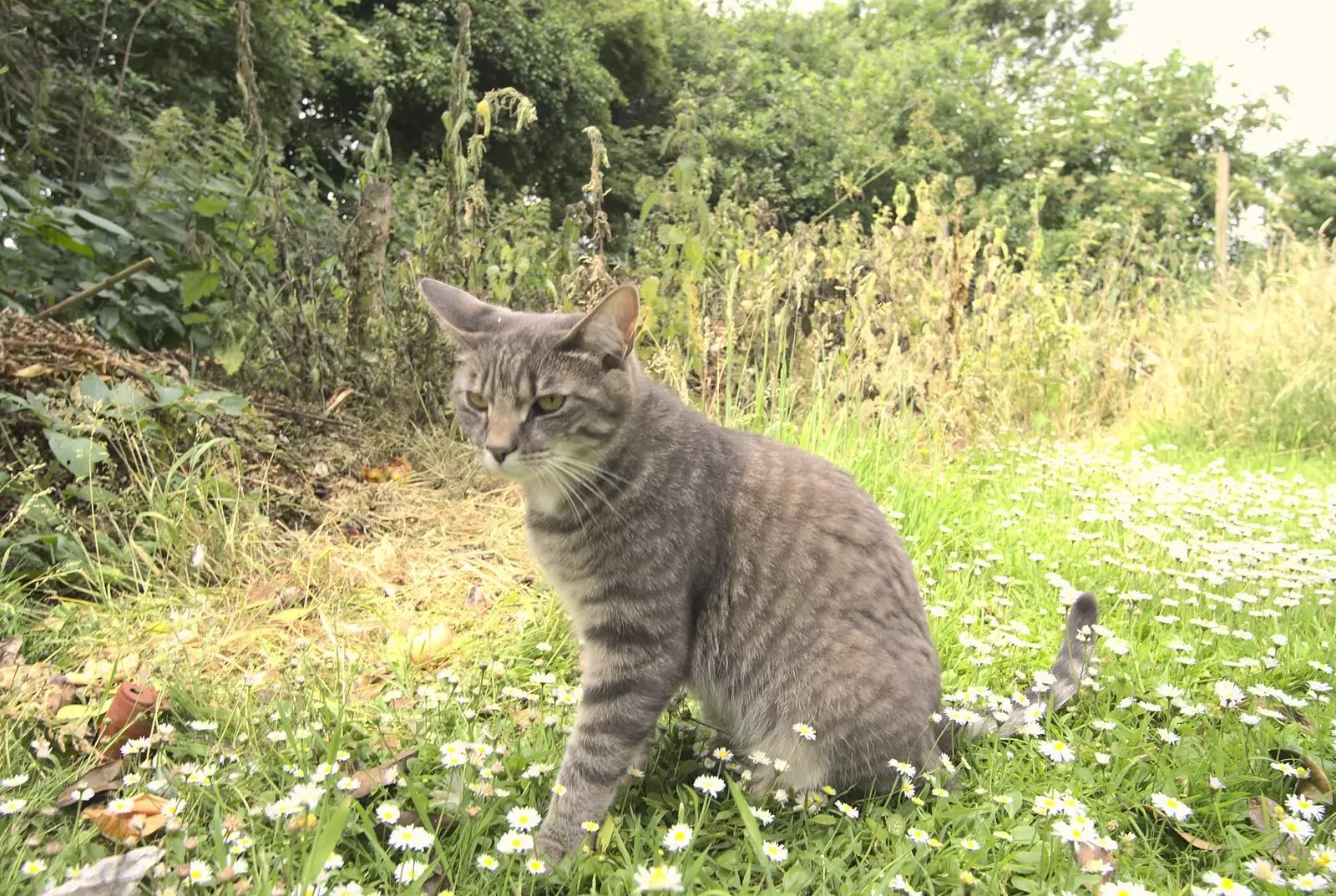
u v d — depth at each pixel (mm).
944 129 4395
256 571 885
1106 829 543
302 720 605
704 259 1271
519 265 1269
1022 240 3562
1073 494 1210
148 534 880
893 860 498
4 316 923
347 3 3264
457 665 729
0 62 1437
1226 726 653
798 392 1344
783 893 462
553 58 4184
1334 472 1492
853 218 1733
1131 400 1886
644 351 1196
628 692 578
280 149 2104
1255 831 554
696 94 5199
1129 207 3520
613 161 4527
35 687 630
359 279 1252
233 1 2135
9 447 873
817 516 635
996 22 7719
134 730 598
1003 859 502
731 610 620
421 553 967
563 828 541
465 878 474
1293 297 2023
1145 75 5098
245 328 1161
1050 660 783
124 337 1133
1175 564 977
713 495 624
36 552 824
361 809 486
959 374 1476
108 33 1792
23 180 1242
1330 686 691
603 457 606
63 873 448
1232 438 1730
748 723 627
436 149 3895
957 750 640
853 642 601
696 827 499
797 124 4281
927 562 983
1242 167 4605
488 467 625
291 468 1067
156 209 1189
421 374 1253
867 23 7309
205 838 483
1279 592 918
